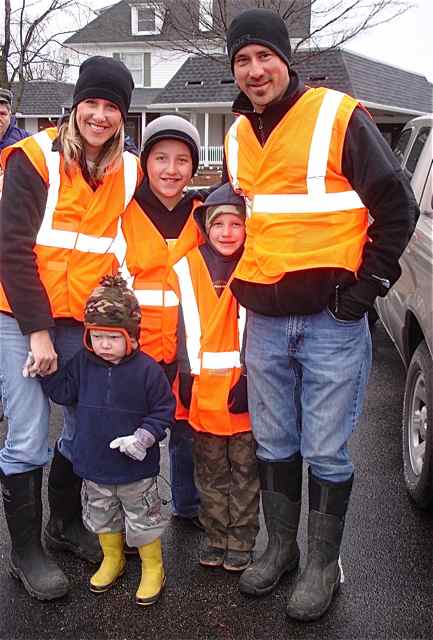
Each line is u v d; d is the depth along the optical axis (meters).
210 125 26.05
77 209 2.73
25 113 32.12
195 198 3.10
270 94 2.53
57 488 3.12
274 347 2.72
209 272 2.96
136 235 2.94
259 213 2.62
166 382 2.78
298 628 2.73
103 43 31.03
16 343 2.79
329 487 2.82
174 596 2.92
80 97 2.67
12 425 2.86
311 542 2.87
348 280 2.56
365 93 21.67
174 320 2.99
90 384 2.77
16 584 2.99
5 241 2.65
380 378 5.80
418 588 2.97
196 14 12.78
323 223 2.54
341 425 2.73
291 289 2.56
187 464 3.30
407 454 3.80
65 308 2.77
